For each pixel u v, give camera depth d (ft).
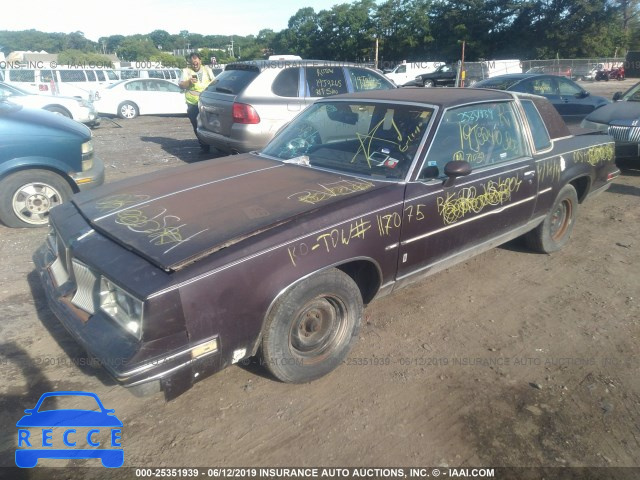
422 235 10.96
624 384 10.09
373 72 27.17
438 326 12.08
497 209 12.73
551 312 12.81
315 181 10.92
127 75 67.56
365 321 12.21
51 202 17.69
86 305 8.84
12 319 11.91
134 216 9.58
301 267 8.86
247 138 23.49
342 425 8.91
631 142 25.35
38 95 42.80
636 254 16.49
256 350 8.96
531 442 8.61
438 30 171.73
